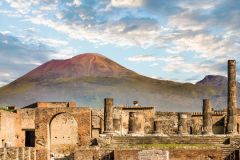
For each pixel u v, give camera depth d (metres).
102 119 76.88
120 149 51.72
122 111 79.31
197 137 57.72
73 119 76.06
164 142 58.12
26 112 69.94
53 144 75.31
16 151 50.69
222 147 52.28
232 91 62.88
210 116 65.62
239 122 76.56
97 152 52.53
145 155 51.06
